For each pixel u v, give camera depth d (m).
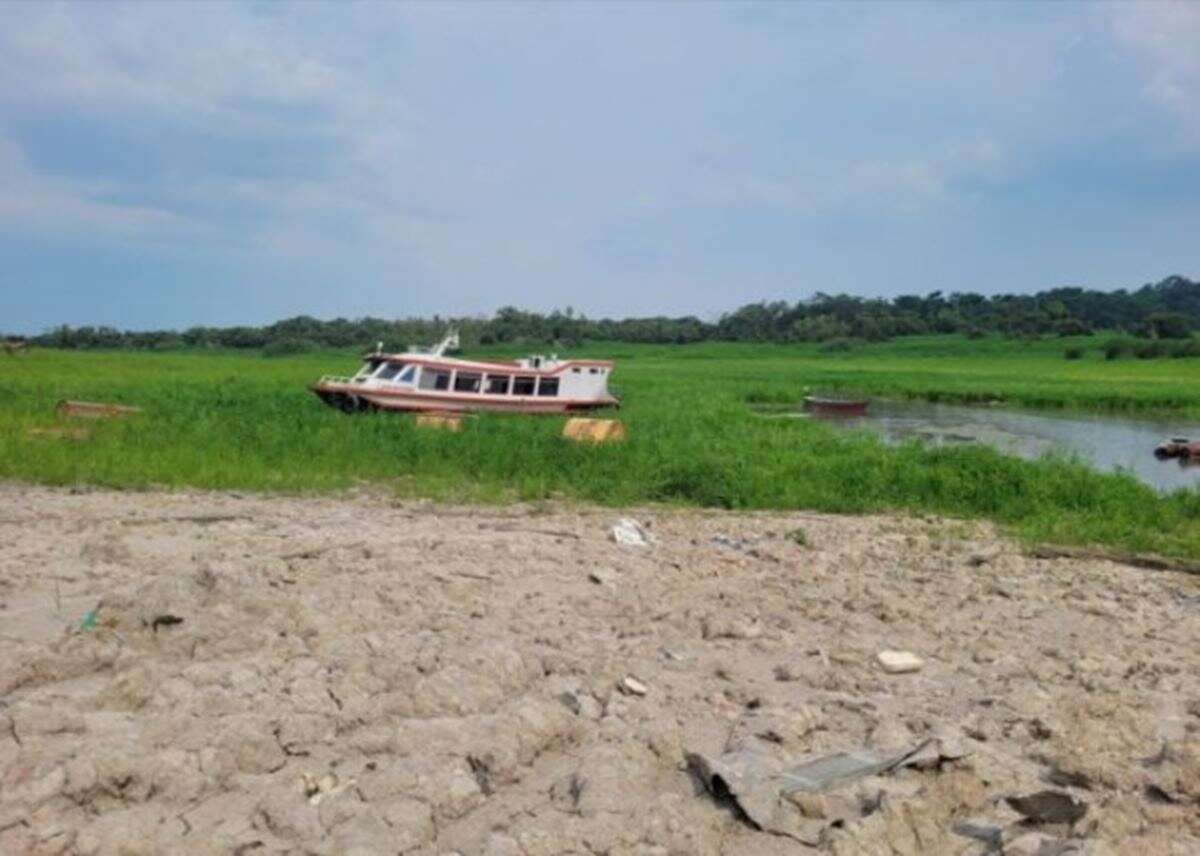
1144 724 6.51
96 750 5.12
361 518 13.06
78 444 17.44
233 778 5.20
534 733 5.78
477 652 6.81
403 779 5.20
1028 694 7.09
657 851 4.82
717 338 127.94
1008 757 6.02
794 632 8.45
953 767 5.72
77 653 6.52
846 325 126.56
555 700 6.40
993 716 6.73
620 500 15.51
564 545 11.05
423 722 5.79
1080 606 9.74
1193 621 9.42
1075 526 14.01
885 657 7.76
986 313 135.88
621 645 7.71
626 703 6.49
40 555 9.51
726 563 10.75
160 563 9.26
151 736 5.41
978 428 35.34
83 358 62.44
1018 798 5.38
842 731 6.33
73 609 7.80
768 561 11.07
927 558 11.75
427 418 23.53
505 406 27.66
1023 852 4.93
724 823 5.15
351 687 6.21
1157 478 23.45
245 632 6.93
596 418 23.83
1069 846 4.94
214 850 4.61
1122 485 16.70
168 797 5.00
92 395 29.95
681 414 29.45
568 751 5.82
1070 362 91.81
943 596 9.90
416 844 4.79
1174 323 112.62
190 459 16.28
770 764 5.59
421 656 6.68
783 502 15.82
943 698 7.10
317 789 5.21
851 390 50.88
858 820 5.15
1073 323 119.56
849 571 10.80
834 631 8.55
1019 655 8.13
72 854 4.48
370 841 4.75
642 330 124.75
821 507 15.80
